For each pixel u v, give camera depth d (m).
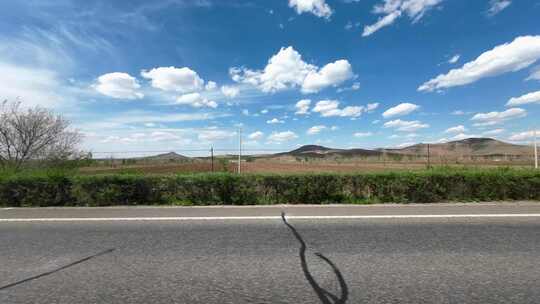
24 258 4.96
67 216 8.14
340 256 4.91
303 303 3.47
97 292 3.78
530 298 3.53
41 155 18.55
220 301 3.53
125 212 8.62
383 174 10.22
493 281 3.97
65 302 3.54
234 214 8.18
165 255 5.04
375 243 5.54
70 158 18.73
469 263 4.57
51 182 10.05
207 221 7.39
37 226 7.06
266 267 4.50
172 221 7.44
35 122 18.48
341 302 3.48
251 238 5.95
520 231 6.22
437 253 5.00
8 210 9.16
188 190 10.25
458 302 3.46
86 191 10.05
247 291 3.77
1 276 4.28
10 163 17.70
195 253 5.12
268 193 10.23
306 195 10.22
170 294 3.71
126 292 3.77
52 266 4.62
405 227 6.63
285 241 5.73
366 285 3.90
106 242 5.77
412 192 10.08
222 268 4.48
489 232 6.16
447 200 10.02
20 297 3.66
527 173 10.07
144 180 10.24
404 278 4.09
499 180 10.05
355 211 8.42
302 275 4.22
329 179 10.27
